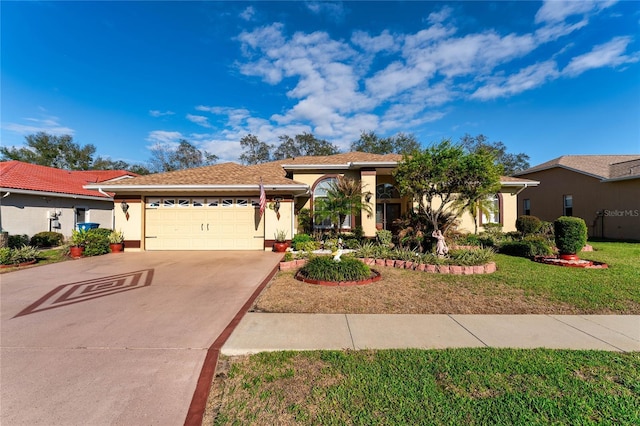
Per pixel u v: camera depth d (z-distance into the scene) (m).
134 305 5.98
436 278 7.97
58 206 17.89
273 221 13.62
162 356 3.86
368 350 3.94
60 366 3.62
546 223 15.45
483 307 5.73
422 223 11.81
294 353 3.87
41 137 42.28
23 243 14.82
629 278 7.66
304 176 16.45
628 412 2.70
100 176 24.95
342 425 2.56
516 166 42.81
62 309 5.74
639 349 3.96
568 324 4.86
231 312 5.57
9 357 3.84
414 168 9.80
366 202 15.15
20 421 2.66
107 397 3.01
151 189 13.17
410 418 2.64
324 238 14.87
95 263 10.61
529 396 2.94
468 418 2.64
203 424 2.63
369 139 41.75
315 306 5.81
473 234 15.42
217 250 13.69
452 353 3.82
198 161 43.34
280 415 2.72
